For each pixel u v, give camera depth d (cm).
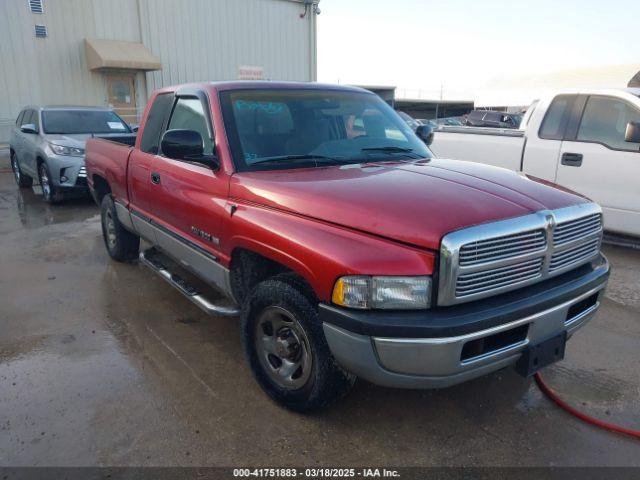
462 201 261
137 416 303
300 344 291
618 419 304
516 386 339
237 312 345
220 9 2050
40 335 409
